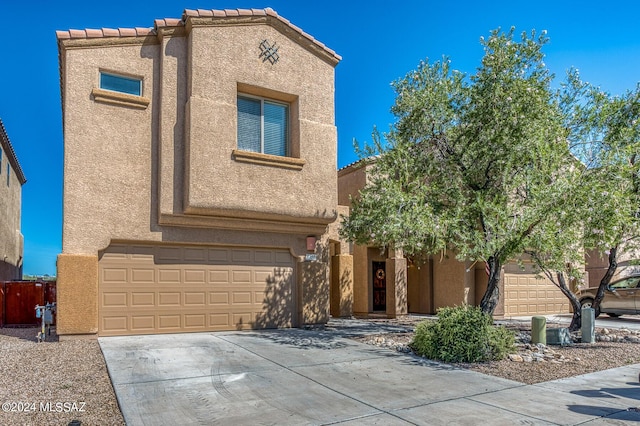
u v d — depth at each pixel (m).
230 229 12.47
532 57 10.80
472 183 11.51
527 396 7.09
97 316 10.83
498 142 10.72
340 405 6.49
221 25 12.06
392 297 17.23
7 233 25.05
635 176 10.91
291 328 13.33
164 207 11.30
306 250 13.67
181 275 11.96
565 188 9.42
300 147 12.97
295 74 13.15
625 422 5.98
